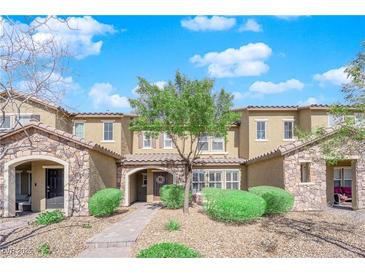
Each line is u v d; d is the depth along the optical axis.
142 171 30.34
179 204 21.91
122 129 28.50
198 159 27.80
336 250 11.05
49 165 22.62
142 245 11.94
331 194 24.58
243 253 10.66
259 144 28.20
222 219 16.64
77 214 19.11
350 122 10.19
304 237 12.90
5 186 19.28
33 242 12.70
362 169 20.75
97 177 20.95
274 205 17.92
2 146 19.33
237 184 28.38
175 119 18.03
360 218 17.48
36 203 22.44
